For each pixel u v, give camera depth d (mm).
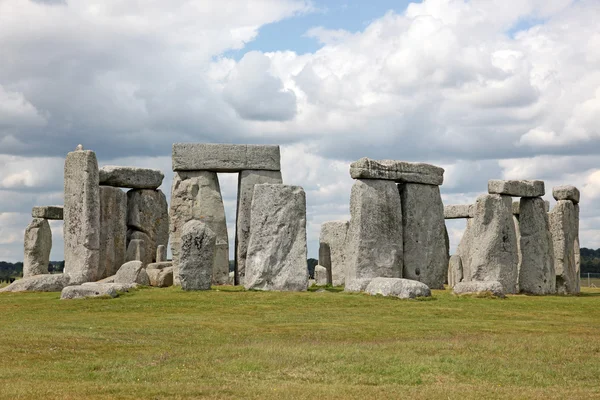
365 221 35938
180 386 15844
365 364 18109
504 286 37031
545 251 39094
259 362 18125
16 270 90438
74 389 15445
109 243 40344
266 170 40000
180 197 39625
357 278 34562
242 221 39344
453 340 21453
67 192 37781
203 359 18609
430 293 31859
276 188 33594
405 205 37938
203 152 39656
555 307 30672
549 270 39156
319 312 27297
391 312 27578
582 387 16641
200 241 32312
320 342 21234
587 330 24516
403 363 18328
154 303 28656
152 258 43094
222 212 39969
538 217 39188
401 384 16562
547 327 25047
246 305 28516
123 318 25625
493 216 37250
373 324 24797
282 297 30172
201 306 28234
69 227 37531
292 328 23766
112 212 40812
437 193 38969
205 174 39969
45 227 48500
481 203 37312
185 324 24297
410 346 20312
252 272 32969
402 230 37406
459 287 33688
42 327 23016
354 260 35719
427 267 38156
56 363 18109
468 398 15234
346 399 14922
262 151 39969
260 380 16672
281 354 19000
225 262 39719
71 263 37312
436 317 26922
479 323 25625
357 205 36156
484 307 29625
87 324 23938
